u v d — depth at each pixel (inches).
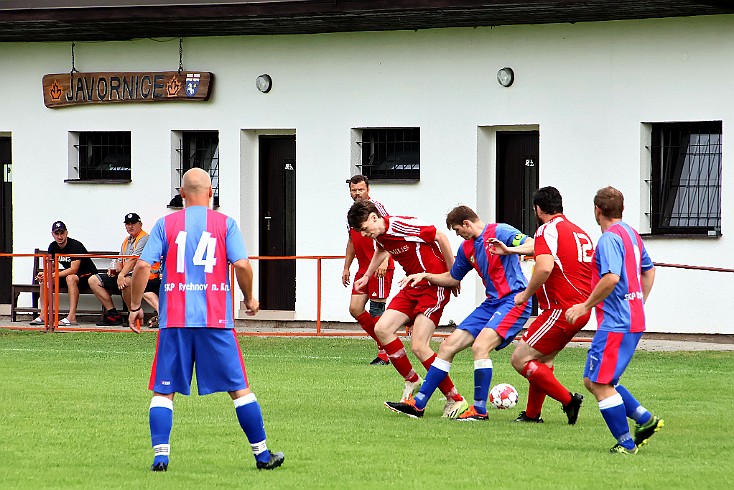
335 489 686.5
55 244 1768.0
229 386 741.9
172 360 740.0
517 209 1685.5
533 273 911.7
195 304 735.1
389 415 987.3
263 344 1539.1
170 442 853.8
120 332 1665.8
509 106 1648.6
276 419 961.5
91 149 1889.8
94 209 1863.9
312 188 1756.9
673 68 1556.3
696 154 1572.3
